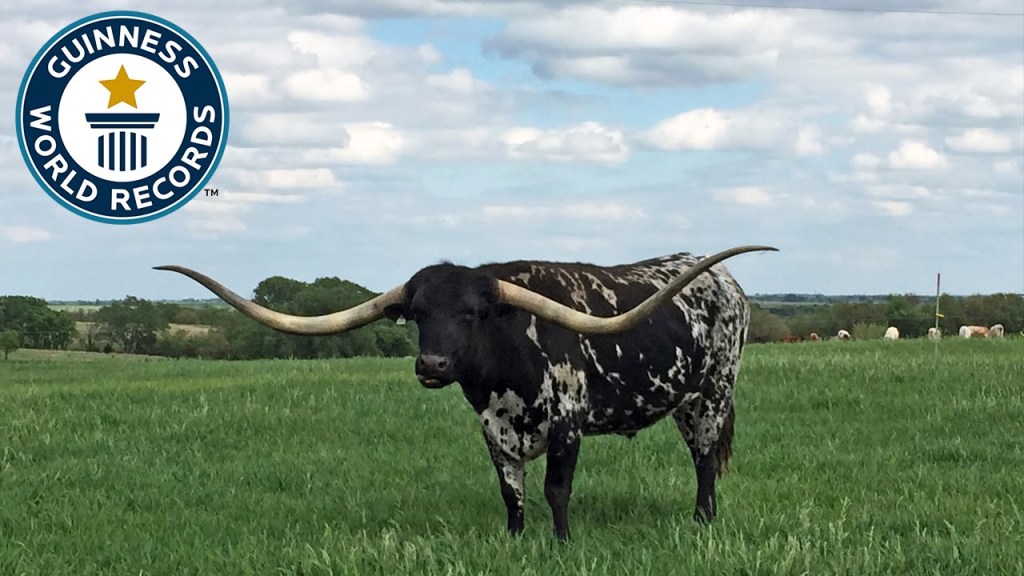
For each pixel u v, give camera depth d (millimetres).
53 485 10703
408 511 9453
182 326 56688
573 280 8938
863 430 13727
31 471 11297
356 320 8305
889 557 7238
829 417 14750
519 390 8367
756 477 11062
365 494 10406
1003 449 12141
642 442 12961
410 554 7344
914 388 17344
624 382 8992
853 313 50062
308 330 8258
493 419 8539
